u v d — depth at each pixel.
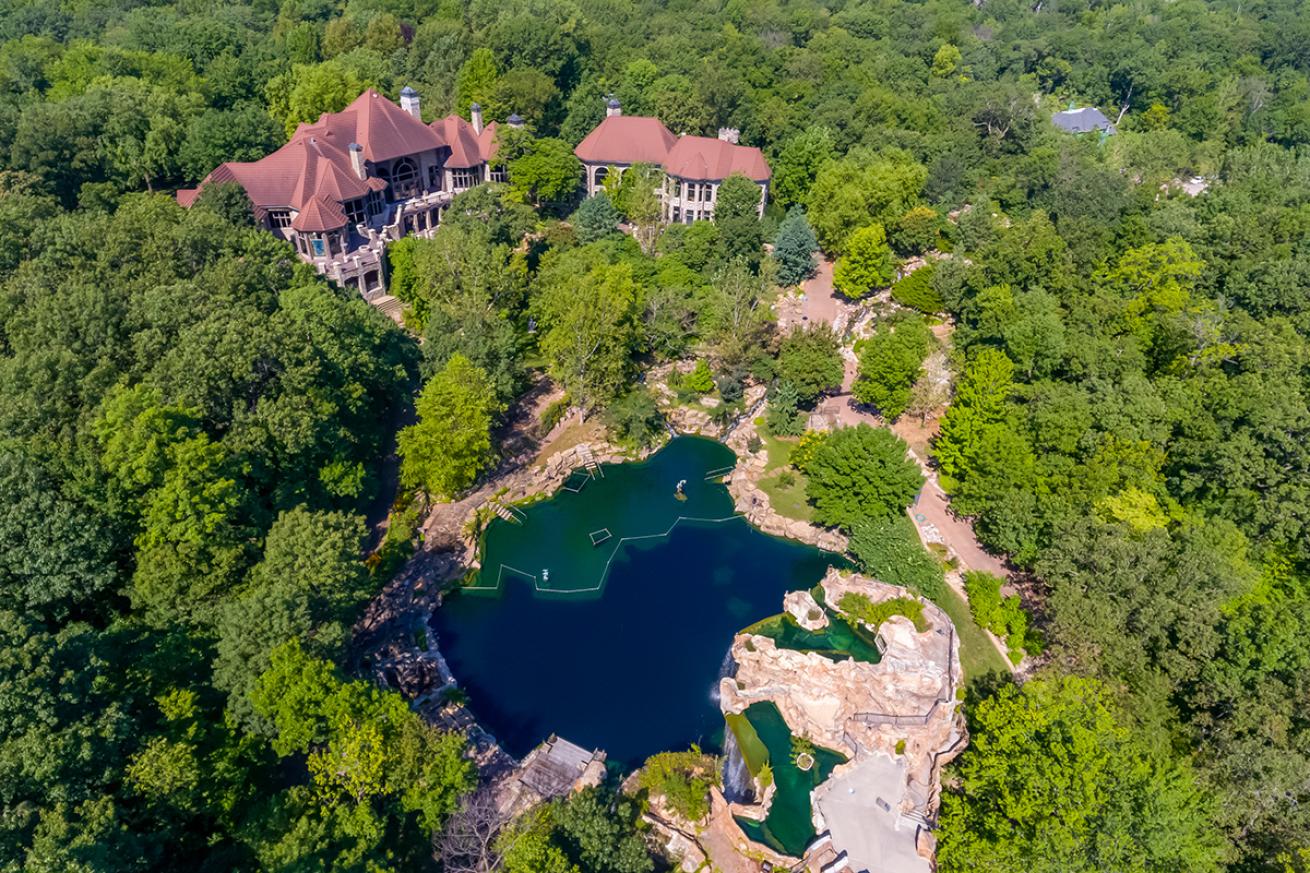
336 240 114.50
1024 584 81.31
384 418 97.12
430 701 69.69
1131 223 124.88
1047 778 53.41
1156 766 55.25
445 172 138.62
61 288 77.44
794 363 101.50
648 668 74.88
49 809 45.28
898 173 138.38
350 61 157.12
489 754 65.44
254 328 75.19
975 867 53.03
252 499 69.94
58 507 60.03
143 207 94.44
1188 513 82.69
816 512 91.06
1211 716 63.81
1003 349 102.00
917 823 61.38
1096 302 105.81
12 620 51.69
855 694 69.69
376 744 51.22
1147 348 102.00
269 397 76.50
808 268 131.75
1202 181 162.75
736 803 62.91
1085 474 81.50
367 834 50.22
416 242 115.81
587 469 99.12
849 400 108.69
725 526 92.25
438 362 94.44
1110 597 68.00
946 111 169.00
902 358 97.44
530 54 164.12
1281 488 78.06
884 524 82.00
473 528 87.56
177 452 62.75
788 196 150.62
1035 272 114.50
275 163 114.19
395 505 87.12
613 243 123.62
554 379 105.75
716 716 70.75
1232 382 89.31
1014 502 79.62
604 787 61.41
